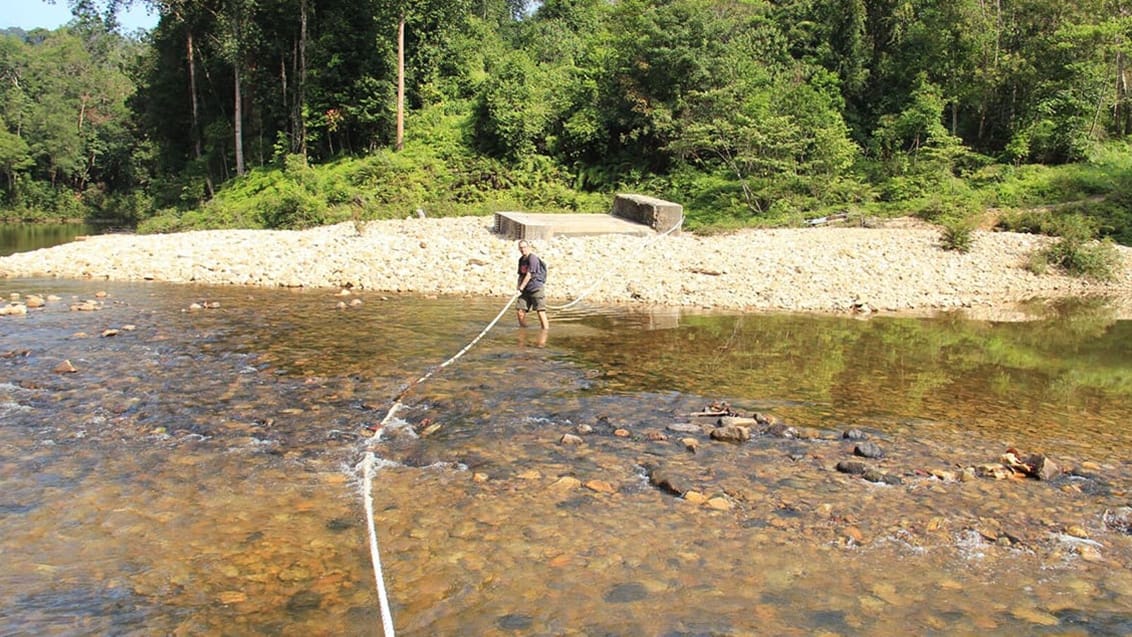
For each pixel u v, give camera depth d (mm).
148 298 13922
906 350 10992
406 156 31406
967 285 16594
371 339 10719
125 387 8164
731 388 8695
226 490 5605
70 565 4504
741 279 15891
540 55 39812
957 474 6113
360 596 4203
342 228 23312
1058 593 4363
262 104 37500
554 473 5988
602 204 26484
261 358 9539
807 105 27453
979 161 27875
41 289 14773
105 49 44875
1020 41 30109
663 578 4422
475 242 19141
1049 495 5770
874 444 6711
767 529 5086
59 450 6344
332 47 33062
